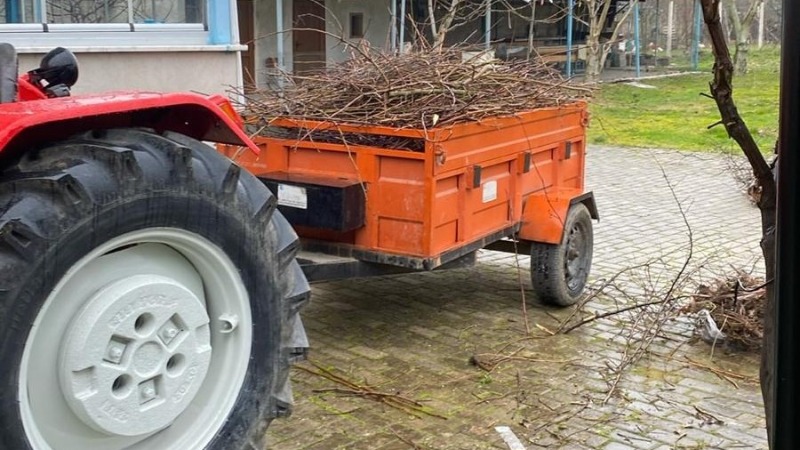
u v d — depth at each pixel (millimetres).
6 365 2342
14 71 3129
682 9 33906
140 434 2684
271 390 3082
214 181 2820
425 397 4578
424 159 4703
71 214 2439
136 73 6988
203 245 2824
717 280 6012
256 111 5340
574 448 4039
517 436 4145
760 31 31344
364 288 6457
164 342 2723
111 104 2660
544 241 5762
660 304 5836
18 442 2389
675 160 13234
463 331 5574
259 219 2988
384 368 4953
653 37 32875
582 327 5688
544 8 22109
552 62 8633
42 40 6406
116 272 2678
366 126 4906
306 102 5293
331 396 4559
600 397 4605
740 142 2734
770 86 22062
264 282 3027
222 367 2998
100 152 2564
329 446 4008
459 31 18969
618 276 6789
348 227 4793
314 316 5809
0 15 6238
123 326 2607
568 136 6316
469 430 4203
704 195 10477
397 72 5473
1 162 2615
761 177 2744
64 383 2523
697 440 4133
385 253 4879
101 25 6750
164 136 2900
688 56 31359
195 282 2926
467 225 5133
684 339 5504
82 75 6656
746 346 5273
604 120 17484
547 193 5941
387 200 4852
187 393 2795
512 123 5469
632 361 5090
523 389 4691
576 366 5023
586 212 6109
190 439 2891
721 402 4582
